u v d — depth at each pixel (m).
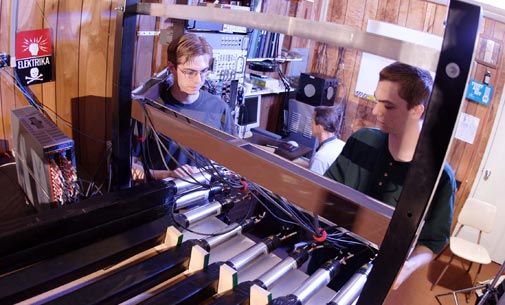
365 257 1.08
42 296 0.84
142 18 2.12
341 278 1.09
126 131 1.23
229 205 1.20
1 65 1.91
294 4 3.06
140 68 2.23
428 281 3.32
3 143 2.02
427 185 0.56
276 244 1.07
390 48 0.58
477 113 3.32
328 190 0.76
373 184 0.98
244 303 0.87
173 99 1.16
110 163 1.33
